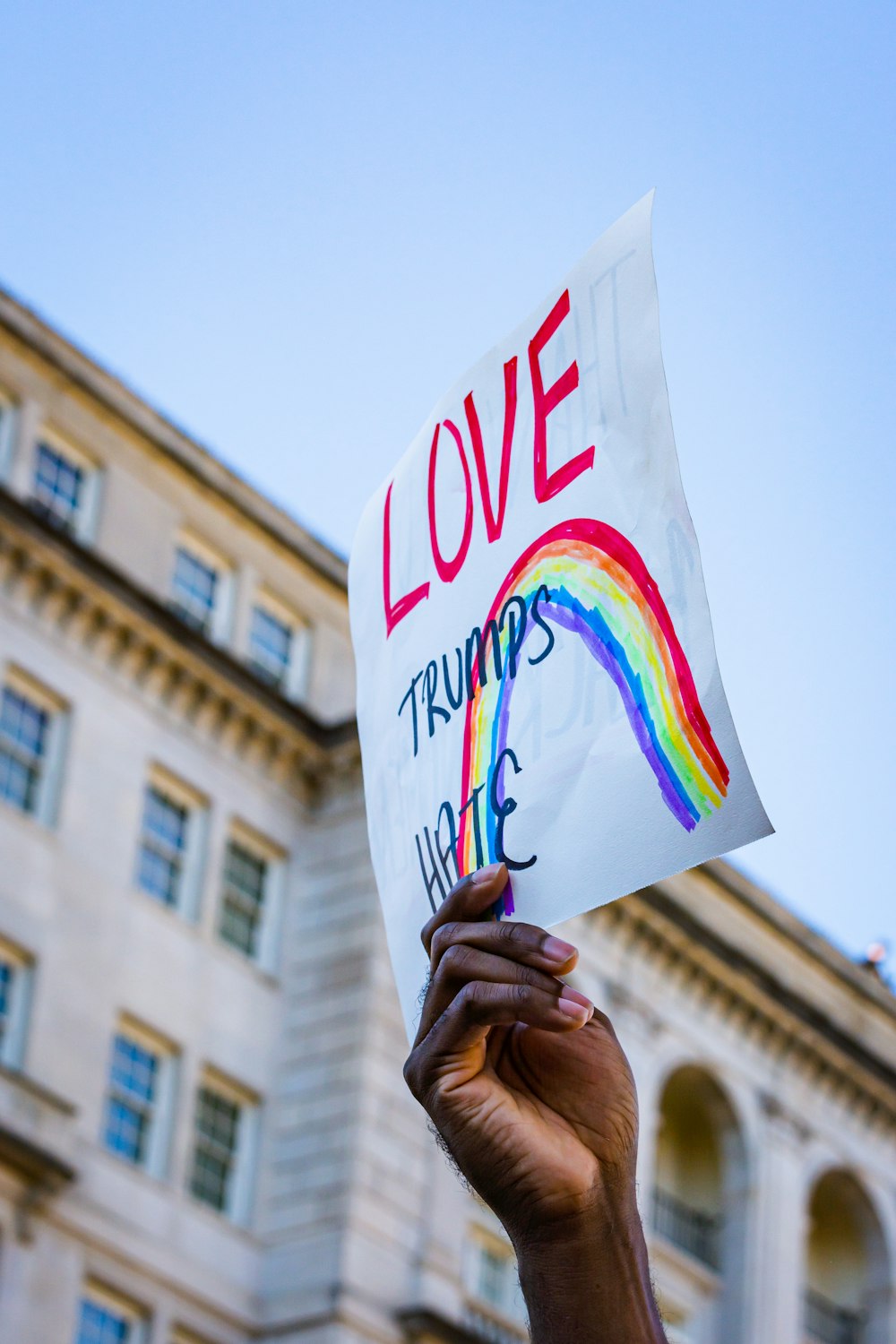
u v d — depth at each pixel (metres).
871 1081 45.62
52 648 37.94
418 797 5.11
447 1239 36.56
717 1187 42.69
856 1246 45.38
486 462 5.10
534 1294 4.57
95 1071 35.34
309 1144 36.91
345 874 39.69
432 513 5.27
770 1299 41.50
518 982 4.37
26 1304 32.84
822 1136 44.66
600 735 4.51
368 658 5.50
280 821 40.38
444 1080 4.61
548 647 4.74
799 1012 44.41
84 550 38.38
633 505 4.54
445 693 5.07
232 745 40.12
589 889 4.43
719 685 4.22
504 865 4.60
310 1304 35.12
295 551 43.09
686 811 4.26
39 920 35.69
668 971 42.91
